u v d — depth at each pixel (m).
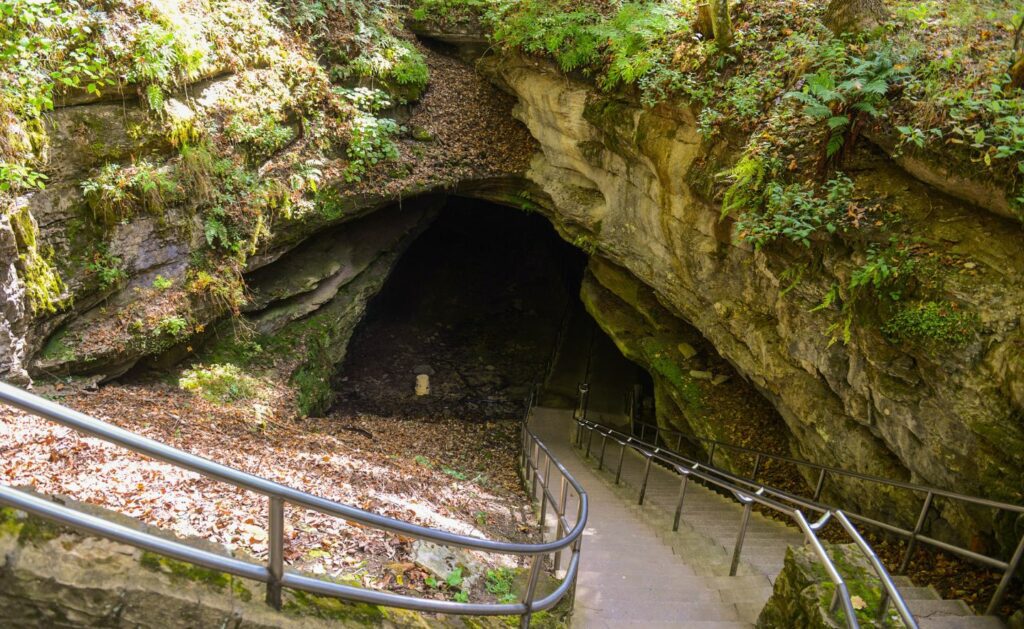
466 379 19.02
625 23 11.00
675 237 10.98
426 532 3.05
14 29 7.94
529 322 22.08
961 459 6.25
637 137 10.80
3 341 7.77
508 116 14.41
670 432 13.89
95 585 2.48
